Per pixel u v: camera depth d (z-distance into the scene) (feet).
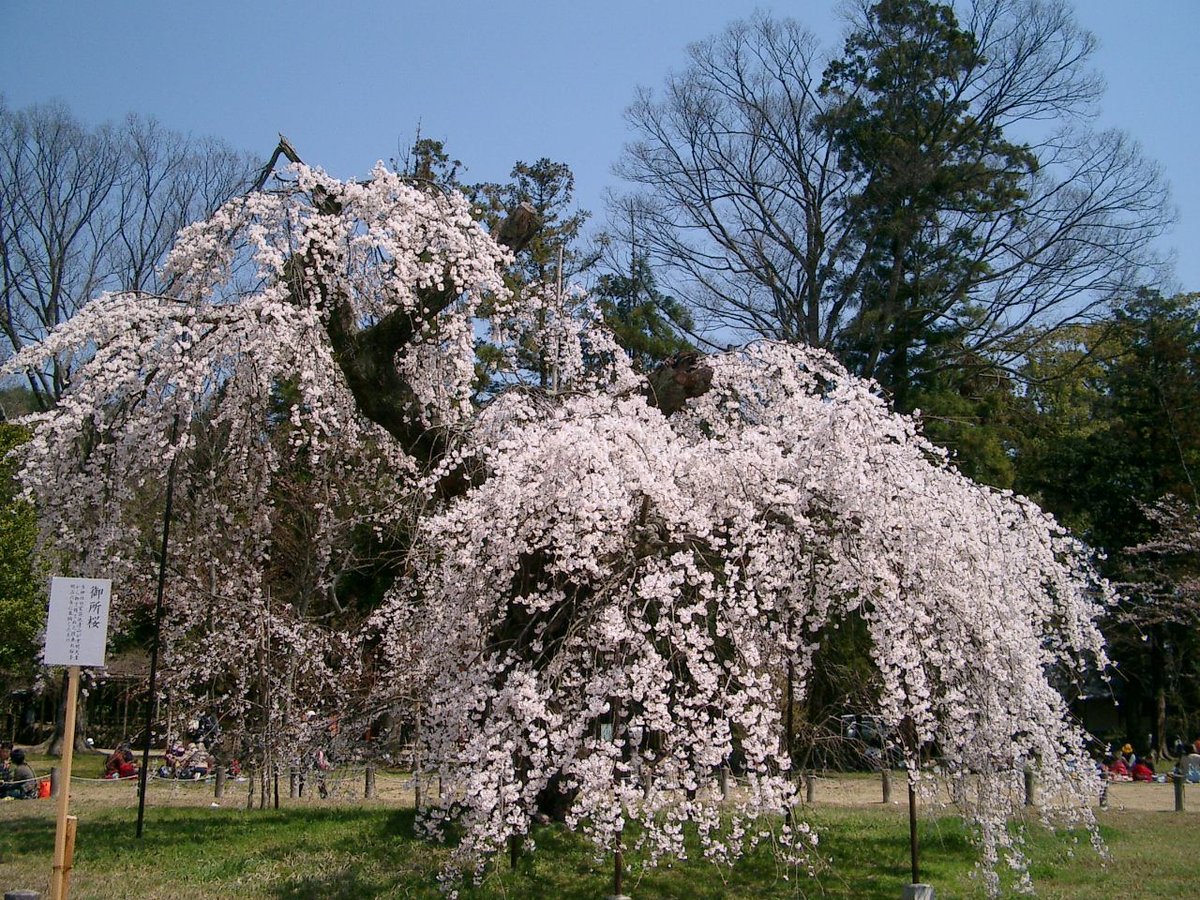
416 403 29.35
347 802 35.78
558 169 75.05
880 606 20.75
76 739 63.72
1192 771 57.67
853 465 21.31
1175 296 85.10
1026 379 73.41
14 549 48.60
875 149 73.41
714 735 19.71
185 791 40.27
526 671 19.66
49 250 72.54
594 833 18.79
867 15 77.82
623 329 64.49
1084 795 24.98
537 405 29.81
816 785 44.91
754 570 20.79
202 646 30.76
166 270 26.73
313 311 26.40
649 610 20.94
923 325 71.15
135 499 27.73
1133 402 71.97
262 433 28.43
